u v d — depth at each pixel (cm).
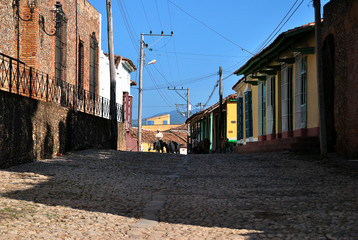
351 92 1230
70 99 1889
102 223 585
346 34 1261
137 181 1034
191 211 674
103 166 1316
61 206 691
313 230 526
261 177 1062
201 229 555
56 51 1817
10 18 1473
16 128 1189
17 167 1155
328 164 1206
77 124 1766
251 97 2436
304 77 1614
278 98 1891
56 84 1750
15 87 1381
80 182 971
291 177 1034
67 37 1923
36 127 1338
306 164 1251
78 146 1777
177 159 1633
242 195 812
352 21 1219
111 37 2139
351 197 745
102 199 778
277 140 1778
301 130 1612
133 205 730
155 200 773
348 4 1243
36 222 568
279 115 1889
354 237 482
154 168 1334
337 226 538
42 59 1628
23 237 488
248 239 495
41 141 1382
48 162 1310
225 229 552
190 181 1034
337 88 1361
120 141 2544
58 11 1705
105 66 2731
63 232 524
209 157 1698
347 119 1259
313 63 1539
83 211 661
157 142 3294
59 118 1558
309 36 1566
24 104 1247
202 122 4494
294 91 1708
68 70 1942
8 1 1458
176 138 6209
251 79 2444
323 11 1472
